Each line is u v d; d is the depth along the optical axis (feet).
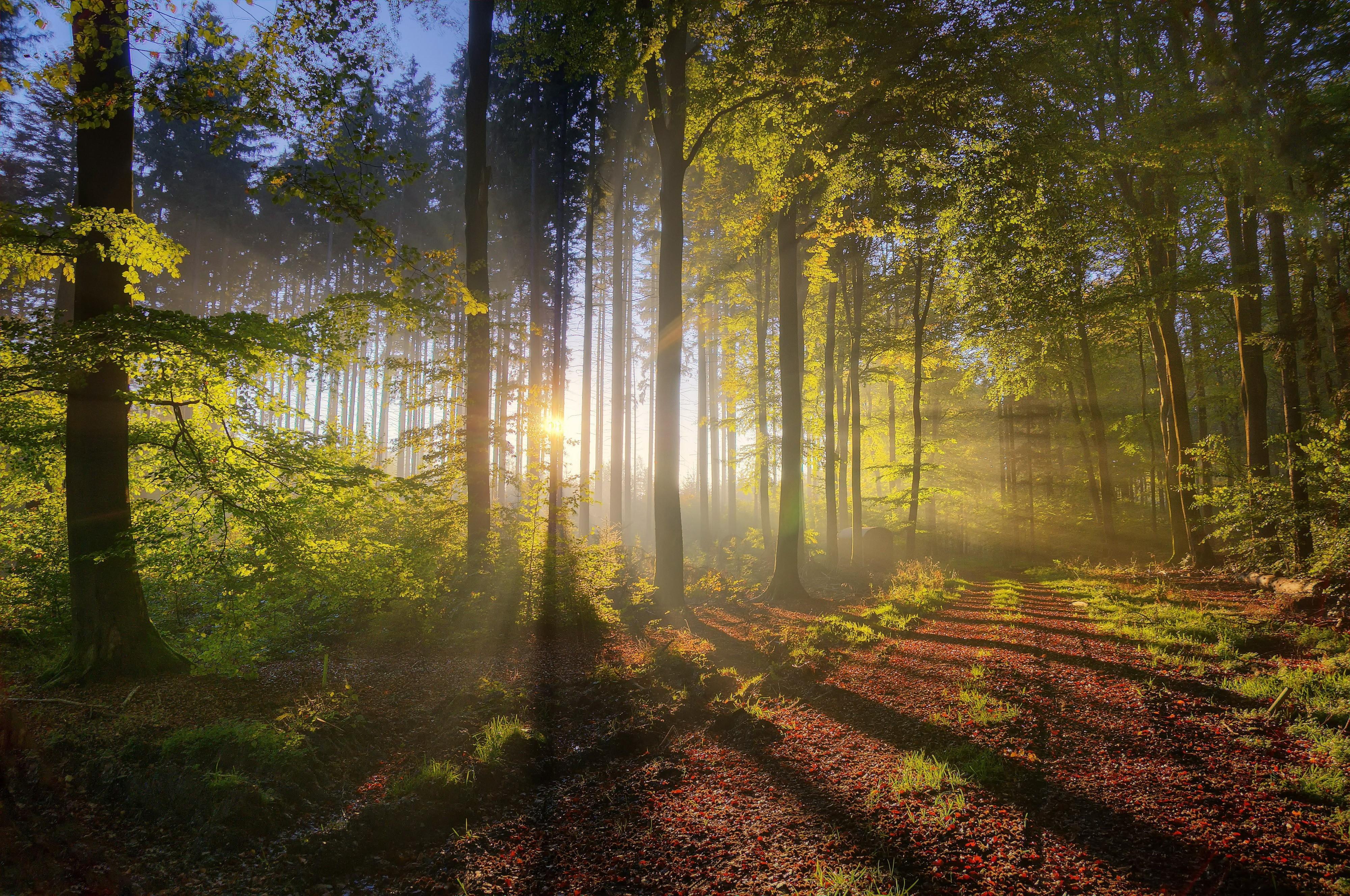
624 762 19.58
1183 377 54.29
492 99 82.64
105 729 19.53
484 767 18.52
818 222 50.98
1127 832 13.05
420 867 14.28
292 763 17.38
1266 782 14.55
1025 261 47.91
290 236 104.73
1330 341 44.70
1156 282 48.42
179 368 23.21
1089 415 91.66
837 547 69.41
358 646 32.76
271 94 23.41
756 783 17.20
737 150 51.13
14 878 12.91
